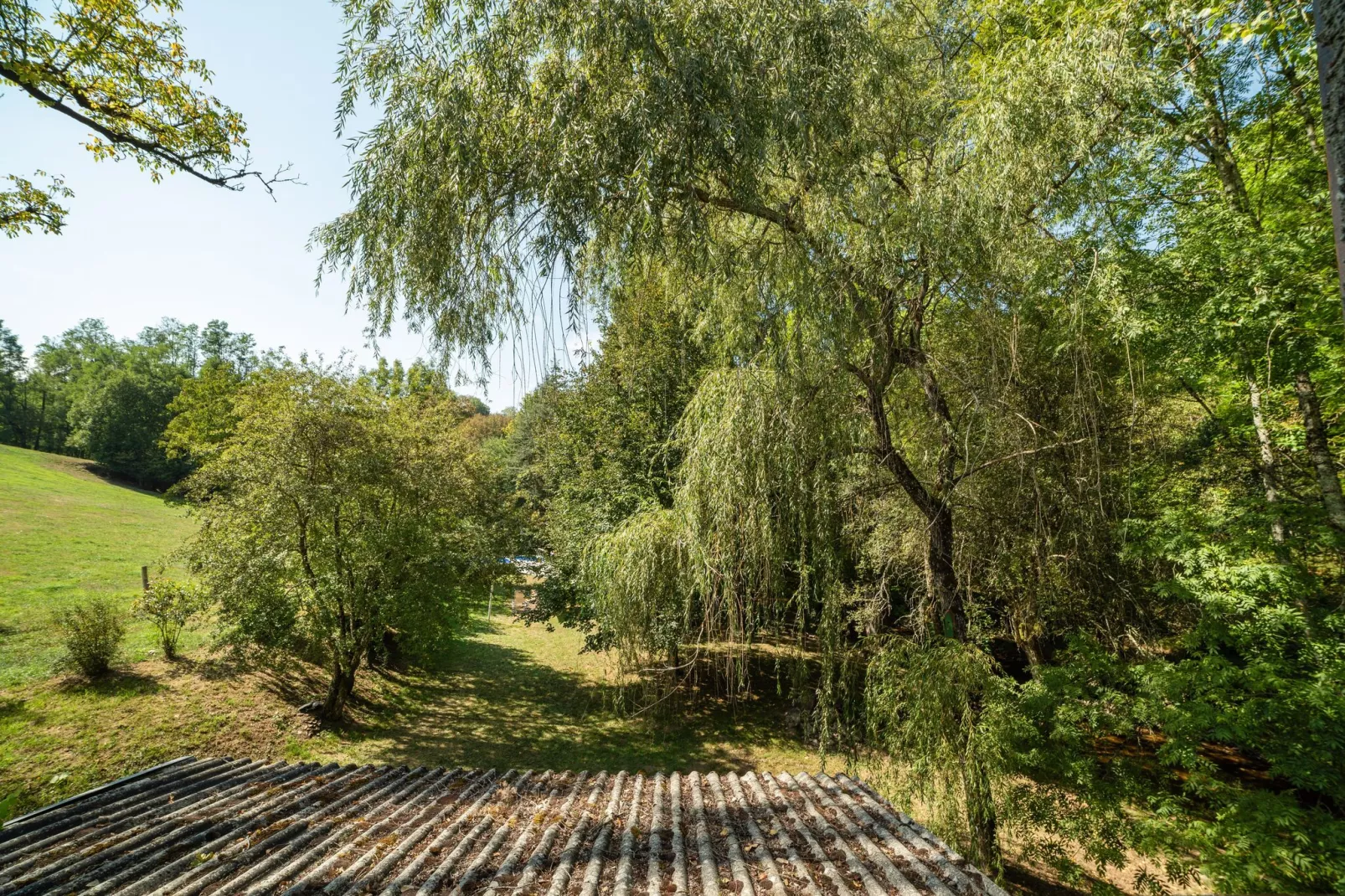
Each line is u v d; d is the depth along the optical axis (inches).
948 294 254.5
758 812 191.6
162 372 1753.2
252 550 402.0
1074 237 239.8
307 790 195.9
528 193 169.3
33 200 246.1
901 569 354.9
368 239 180.5
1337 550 235.3
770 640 295.4
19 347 1982.0
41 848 146.6
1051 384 297.6
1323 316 231.9
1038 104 219.9
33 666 402.3
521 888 131.7
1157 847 206.8
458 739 442.0
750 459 238.4
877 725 256.5
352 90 175.3
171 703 393.1
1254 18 248.8
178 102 234.5
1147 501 307.1
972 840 242.5
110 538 842.8
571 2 169.6
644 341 474.3
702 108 170.7
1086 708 248.1
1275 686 205.8
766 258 227.9
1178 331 239.3
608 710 508.4
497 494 558.6
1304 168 265.0
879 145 242.4
